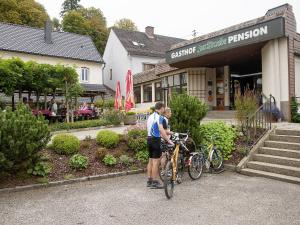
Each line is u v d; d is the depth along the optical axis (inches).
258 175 324.8
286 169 313.9
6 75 644.7
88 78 1230.9
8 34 1119.6
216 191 269.9
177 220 202.7
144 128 408.2
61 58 1158.3
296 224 194.1
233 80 799.7
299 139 358.9
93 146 388.8
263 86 572.7
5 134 279.6
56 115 776.3
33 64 689.6
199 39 665.6
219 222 198.5
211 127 386.3
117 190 278.5
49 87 733.3
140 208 227.3
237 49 581.9
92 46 1310.3
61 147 357.4
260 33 522.9
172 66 774.5
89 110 870.4
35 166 311.7
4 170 289.3
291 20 533.3
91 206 233.9
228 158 370.3
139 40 1457.9
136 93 1177.4
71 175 317.1
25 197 260.4
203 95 781.9
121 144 399.2
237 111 414.6
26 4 1605.6
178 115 361.4
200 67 784.9
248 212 215.9
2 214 218.5
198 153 319.0
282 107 530.6
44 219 208.1
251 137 398.6
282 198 246.8
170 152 288.2
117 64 1395.2
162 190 276.1
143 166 362.0
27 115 301.7
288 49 522.3
